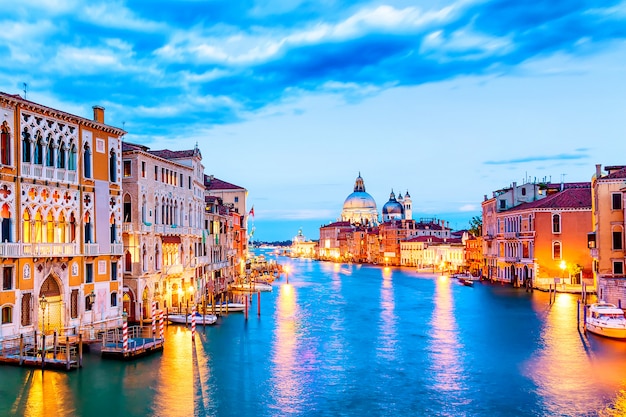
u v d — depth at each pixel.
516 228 84.75
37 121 36.81
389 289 91.12
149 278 49.50
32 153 36.38
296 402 28.86
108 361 35.06
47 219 37.44
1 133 34.28
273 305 68.12
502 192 97.06
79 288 39.59
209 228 71.94
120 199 44.56
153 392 29.69
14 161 34.97
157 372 33.16
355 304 69.12
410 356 38.59
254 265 134.50
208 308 59.25
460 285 95.25
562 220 76.44
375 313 60.44
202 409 27.53
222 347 40.94
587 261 75.62
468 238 126.38
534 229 77.81
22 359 32.84
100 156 42.34
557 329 47.03
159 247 51.53
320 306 67.06
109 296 42.78
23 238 35.59
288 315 58.59
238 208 107.50
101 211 42.19
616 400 28.64
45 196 37.22
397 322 53.69
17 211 35.12
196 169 62.41
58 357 34.56
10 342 34.06
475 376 33.38
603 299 51.81
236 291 83.75
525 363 36.03
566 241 76.38
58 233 38.28
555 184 94.31
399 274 133.38
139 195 47.91
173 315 50.75
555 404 28.30
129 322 47.88
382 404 28.61
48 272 36.94
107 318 42.41
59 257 37.31
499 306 63.31
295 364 36.31
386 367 35.66
